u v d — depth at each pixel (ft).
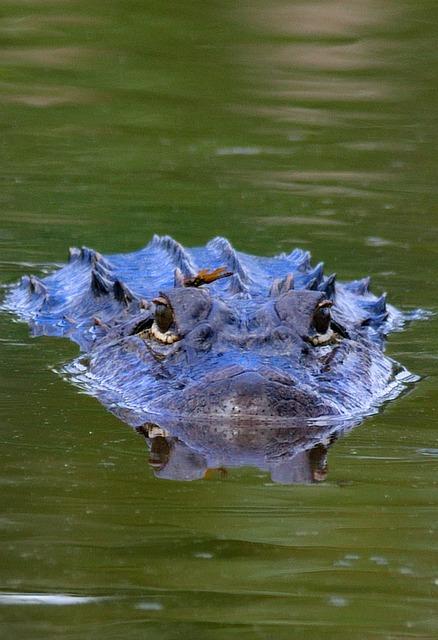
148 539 57.62
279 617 50.26
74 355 94.58
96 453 69.97
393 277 122.21
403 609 51.21
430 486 65.21
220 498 63.00
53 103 178.70
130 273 112.27
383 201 147.64
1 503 61.72
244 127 173.88
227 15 216.13
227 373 76.54
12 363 91.97
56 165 158.10
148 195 148.87
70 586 52.90
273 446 71.26
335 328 90.74
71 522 59.52
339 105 182.09
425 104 182.80
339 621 50.06
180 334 82.74
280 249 128.26
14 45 200.13
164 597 51.98
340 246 131.75
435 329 106.42
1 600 51.67
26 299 114.83
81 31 207.10
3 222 138.10
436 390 86.12
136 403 78.23
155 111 177.58
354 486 65.16
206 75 191.72
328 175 156.97
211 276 89.04
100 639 48.14
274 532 58.44
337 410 76.28
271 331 82.07
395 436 74.28
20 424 75.87
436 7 222.07
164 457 69.31
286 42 205.16
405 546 57.16
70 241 132.36
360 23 212.64
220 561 55.47
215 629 49.29
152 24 211.82
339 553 56.54
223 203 146.30
